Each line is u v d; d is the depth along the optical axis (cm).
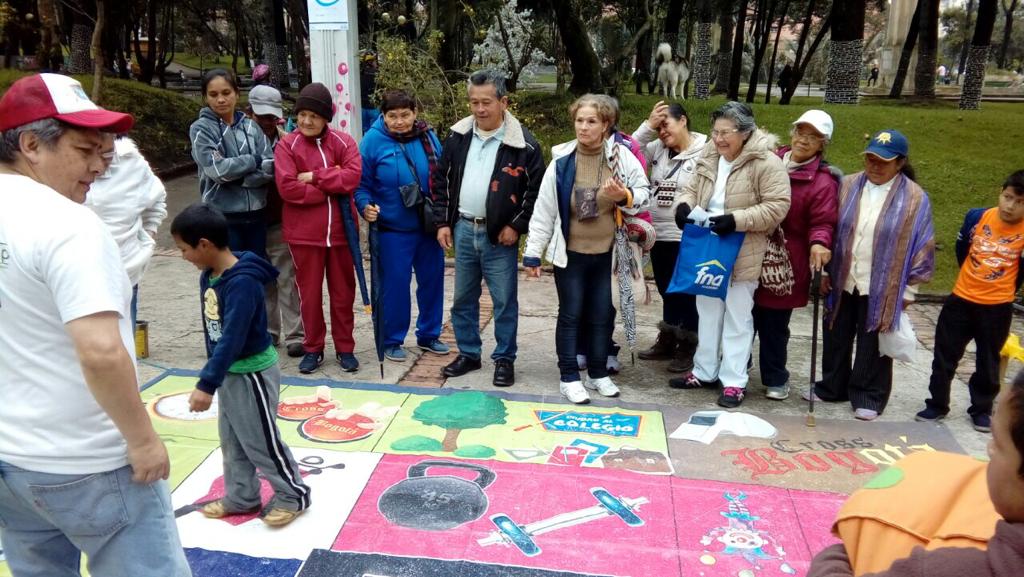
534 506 321
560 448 375
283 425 395
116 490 180
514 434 390
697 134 482
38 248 162
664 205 480
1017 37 4944
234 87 452
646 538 301
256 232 471
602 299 430
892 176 401
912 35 2038
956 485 133
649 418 412
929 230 396
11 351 170
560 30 1258
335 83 649
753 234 412
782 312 429
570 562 284
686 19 2430
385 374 472
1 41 1478
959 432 407
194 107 1432
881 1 2797
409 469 350
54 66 1157
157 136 1232
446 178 452
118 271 173
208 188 459
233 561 279
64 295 162
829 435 398
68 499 176
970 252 400
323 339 475
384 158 465
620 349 532
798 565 287
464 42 1552
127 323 178
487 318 600
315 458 359
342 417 405
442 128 820
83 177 181
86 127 175
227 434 291
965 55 3725
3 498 183
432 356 507
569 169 415
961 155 1025
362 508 316
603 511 319
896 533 131
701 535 304
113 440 178
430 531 301
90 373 164
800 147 415
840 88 1448
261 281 267
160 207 364
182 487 330
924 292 674
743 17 1881
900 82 2094
